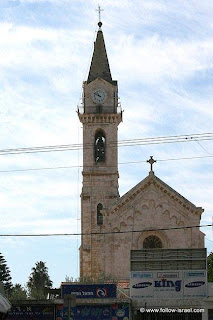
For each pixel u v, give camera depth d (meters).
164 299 66.62
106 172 125.25
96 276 112.94
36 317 64.94
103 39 136.50
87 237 119.50
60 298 69.44
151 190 112.56
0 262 178.62
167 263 68.31
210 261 103.12
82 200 123.81
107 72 132.25
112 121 127.38
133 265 68.69
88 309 65.31
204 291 67.31
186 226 111.12
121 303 65.25
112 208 112.12
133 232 111.19
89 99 129.75
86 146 126.56
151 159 113.38
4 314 53.84
